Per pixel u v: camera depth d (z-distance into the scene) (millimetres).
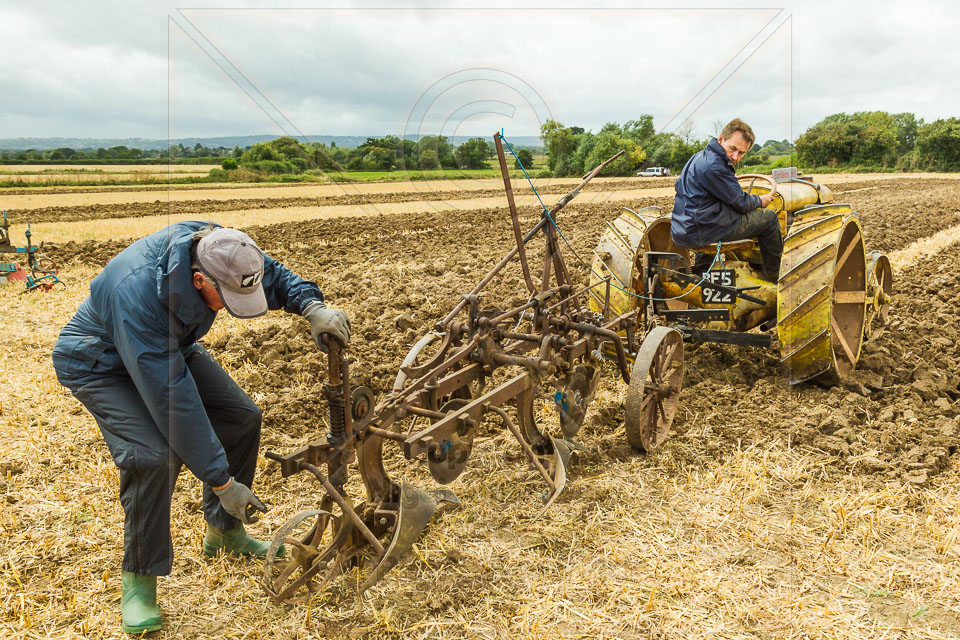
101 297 2521
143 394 2514
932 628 2592
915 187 27922
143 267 2490
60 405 4871
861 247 4887
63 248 12172
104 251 11883
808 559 3029
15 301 8289
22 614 2736
